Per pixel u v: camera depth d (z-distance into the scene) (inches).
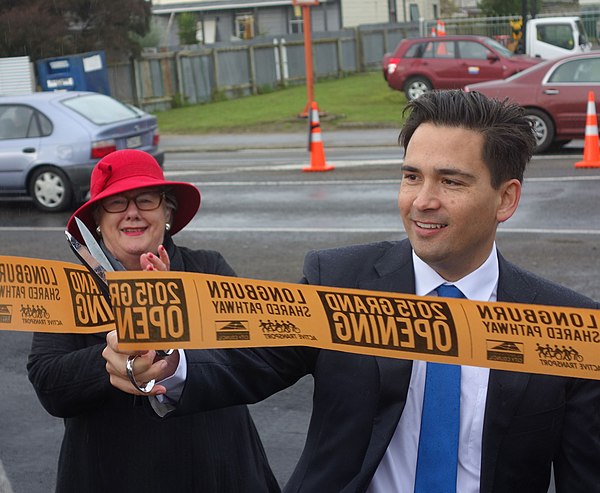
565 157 586.9
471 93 80.7
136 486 104.9
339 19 1706.4
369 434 81.5
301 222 410.6
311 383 224.5
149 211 112.2
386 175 533.0
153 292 76.3
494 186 79.8
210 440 107.3
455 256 81.4
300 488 84.2
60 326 90.4
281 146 752.3
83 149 478.6
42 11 1018.1
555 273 309.0
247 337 76.8
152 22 1485.0
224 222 417.7
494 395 79.7
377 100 1027.3
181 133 880.9
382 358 81.4
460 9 2123.5
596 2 1732.3
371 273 86.7
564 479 83.5
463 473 80.9
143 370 78.3
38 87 996.6
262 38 1304.1
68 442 109.0
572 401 81.7
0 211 489.7
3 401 222.2
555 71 614.5
